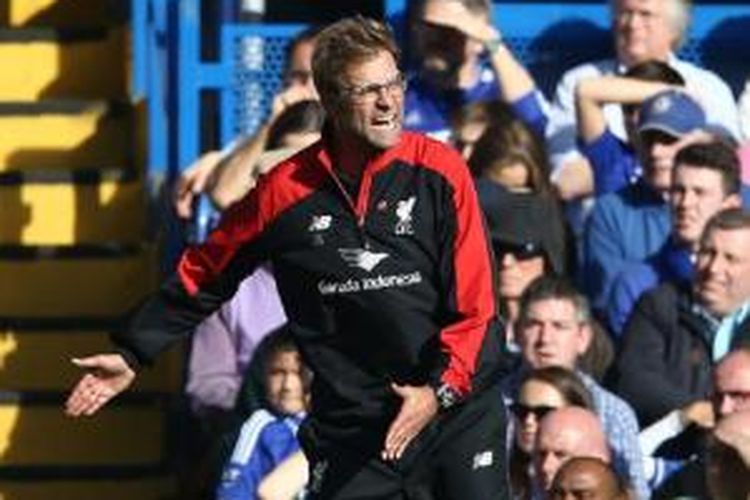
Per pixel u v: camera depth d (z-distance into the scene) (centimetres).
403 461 1892
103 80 2942
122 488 2767
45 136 2894
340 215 1862
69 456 2784
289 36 2942
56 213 2850
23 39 2941
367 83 1825
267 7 3152
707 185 2598
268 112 2939
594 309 2666
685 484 2425
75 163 2894
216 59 3006
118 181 2850
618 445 2408
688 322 2531
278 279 1898
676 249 2627
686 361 2519
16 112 2889
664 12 2823
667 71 2797
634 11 2823
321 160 1866
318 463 1917
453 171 1859
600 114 2780
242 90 2941
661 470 2436
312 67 1850
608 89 2773
